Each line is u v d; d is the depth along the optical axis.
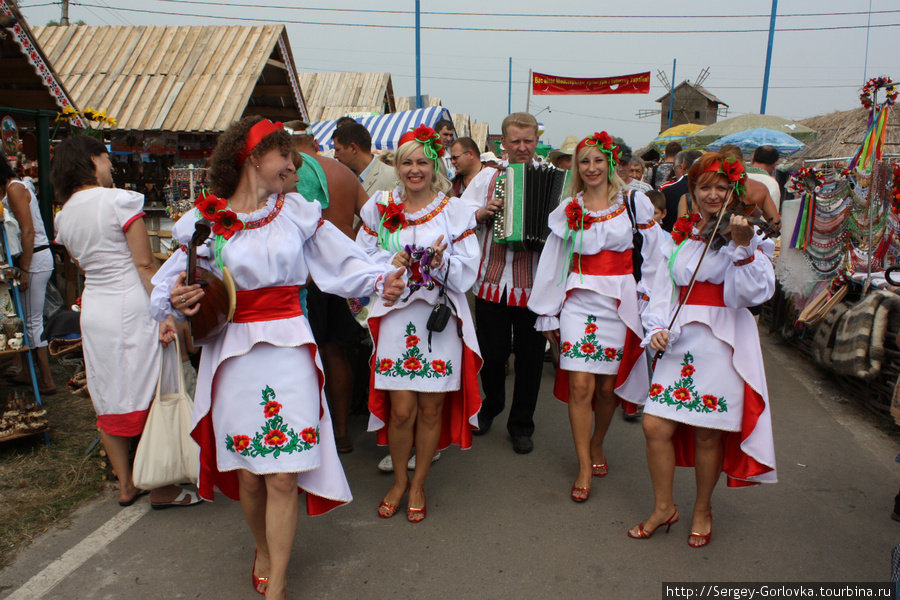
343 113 15.16
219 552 3.05
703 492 3.12
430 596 2.75
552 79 22.84
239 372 2.46
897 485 3.78
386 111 17.02
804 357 6.65
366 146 4.98
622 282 3.64
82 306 3.34
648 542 3.18
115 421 3.31
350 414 5.07
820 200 6.55
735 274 2.84
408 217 3.38
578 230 3.60
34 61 5.59
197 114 7.97
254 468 2.45
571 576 2.89
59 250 6.56
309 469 2.48
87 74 8.64
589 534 3.25
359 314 4.06
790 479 3.86
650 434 3.11
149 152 8.08
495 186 4.14
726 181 2.87
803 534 3.24
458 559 3.03
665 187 5.54
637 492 3.73
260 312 2.46
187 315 2.41
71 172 3.31
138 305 3.27
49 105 6.56
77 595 2.72
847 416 4.95
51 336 4.68
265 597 2.61
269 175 2.40
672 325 3.00
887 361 4.77
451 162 4.82
